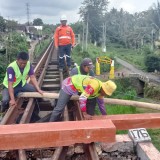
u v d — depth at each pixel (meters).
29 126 3.53
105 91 4.38
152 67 33.16
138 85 21.97
